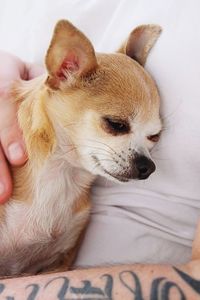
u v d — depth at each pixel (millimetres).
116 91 471
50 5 552
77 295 362
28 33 573
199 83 450
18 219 496
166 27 476
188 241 478
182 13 467
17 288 378
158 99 478
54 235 512
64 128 484
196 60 452
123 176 476
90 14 531
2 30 600
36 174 491
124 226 490
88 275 376
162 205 479
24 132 486
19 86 514
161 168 478
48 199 500
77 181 510
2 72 525
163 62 474
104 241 498
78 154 491
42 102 487
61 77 486
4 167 483
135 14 504
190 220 477
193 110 453
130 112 470
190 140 456
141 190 486
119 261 488
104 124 472
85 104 477
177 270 370
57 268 525
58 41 465
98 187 517
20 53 577
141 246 485
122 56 495
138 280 364
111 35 520
